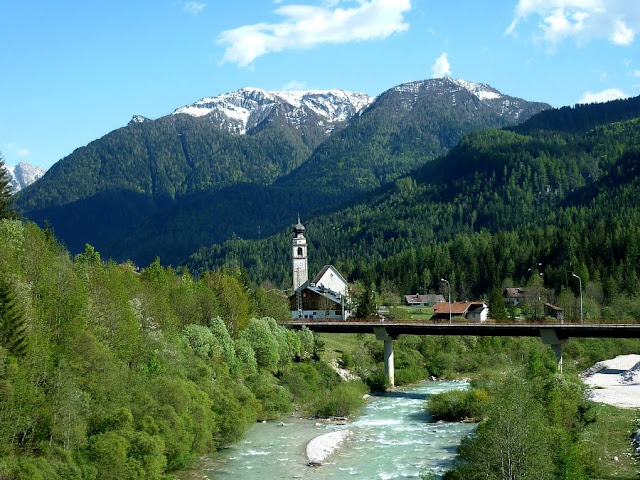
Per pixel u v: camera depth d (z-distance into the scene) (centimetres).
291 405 10888
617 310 18950
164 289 11619
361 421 10131
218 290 13162
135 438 6712
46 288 7812
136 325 8694
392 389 13362
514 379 6281
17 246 8625
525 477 5062
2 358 6144
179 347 9669
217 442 8456
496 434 5225
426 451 8225
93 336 7512
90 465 6209
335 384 12544
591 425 8125
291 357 12900
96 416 6888
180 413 7694
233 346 11238
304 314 18250
